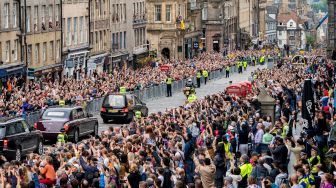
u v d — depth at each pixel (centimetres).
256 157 3616
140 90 8675
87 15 11062
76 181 3247
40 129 5466
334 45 13262
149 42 15212
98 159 3647
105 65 11881
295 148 3906
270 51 18588
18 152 4775
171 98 9175
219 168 3891
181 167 3688
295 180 3219
